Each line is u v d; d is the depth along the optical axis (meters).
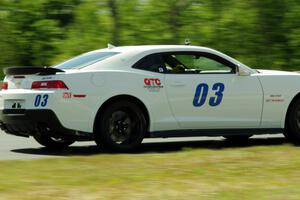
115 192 10.95
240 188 11.37
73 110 17.06
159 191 11.06
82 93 17.12
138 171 13.08
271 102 19.03
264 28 81.69
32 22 94.44
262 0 81.31
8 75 17.73
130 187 11.41
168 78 18.05
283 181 12.06
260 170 13.20
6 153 18.06
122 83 17.53
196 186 11.52
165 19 85.50
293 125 19.30
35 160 14.57
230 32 82.94
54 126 17.05
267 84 18.98
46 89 16.98
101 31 87.81
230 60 18.80
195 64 18.52
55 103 16.91
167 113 18.03
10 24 93.81
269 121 19.08
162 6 85.00
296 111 19.33
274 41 81.62
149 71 17.94
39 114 16.91
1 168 13.39
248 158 14.74
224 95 18.55
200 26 84.25
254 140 21.17
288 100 19.20
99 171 13.08
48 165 13.83
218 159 14.61
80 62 18.03
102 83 17.34
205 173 12.88
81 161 14.40
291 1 80.81
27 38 93.94
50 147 19.25
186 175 12.65
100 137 17.39
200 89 18.31
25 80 17.22
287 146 17.52
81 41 89.12
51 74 17.02
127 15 86.62
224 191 11.09
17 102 17.19
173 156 15.16
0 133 23.66
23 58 94.44
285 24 81.31
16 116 17.17
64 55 91.19
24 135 18.50
